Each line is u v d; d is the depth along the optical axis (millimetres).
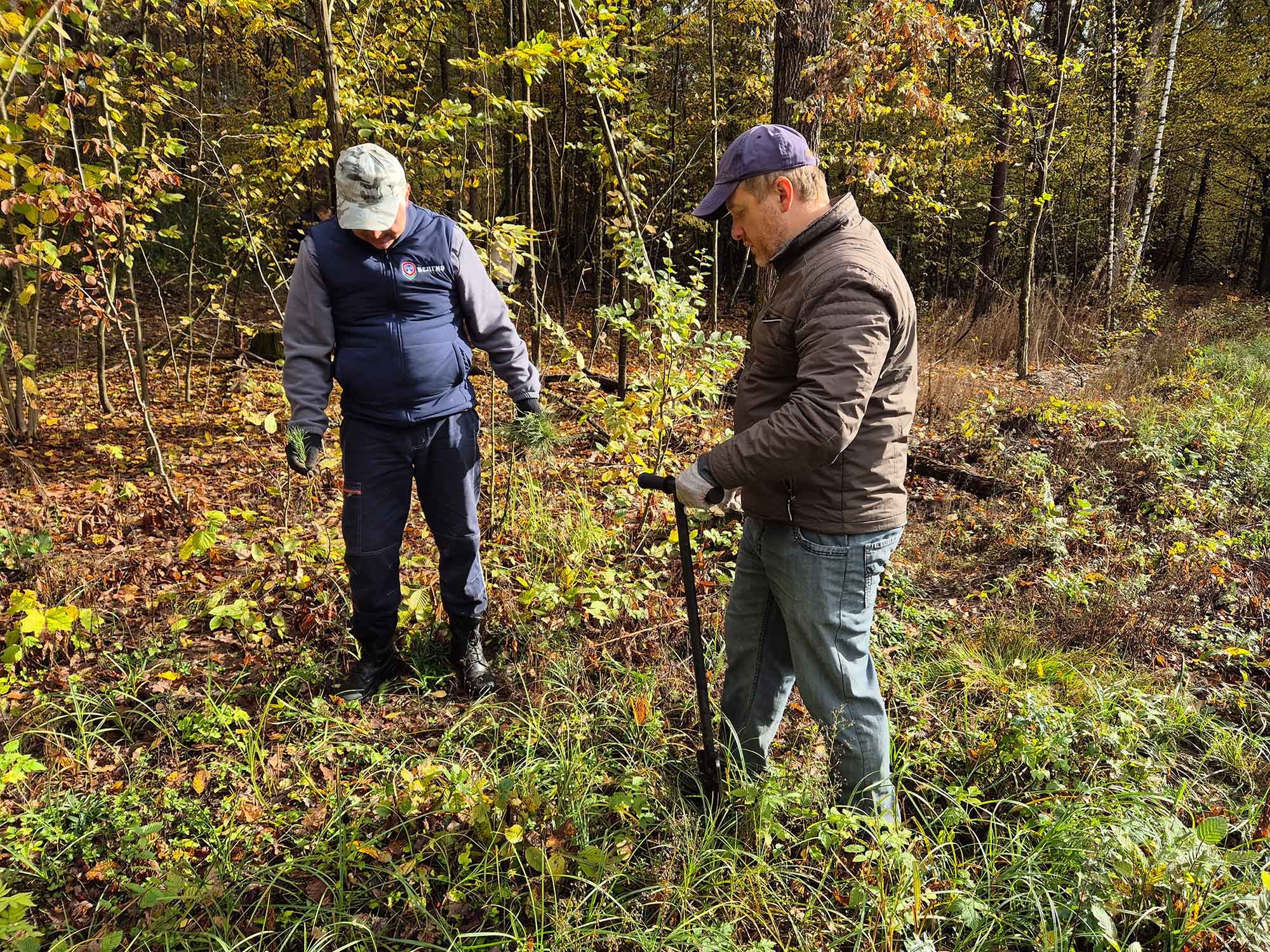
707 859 1997
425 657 2961
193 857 2066
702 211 1937
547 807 2131
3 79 3074
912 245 15234
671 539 3613
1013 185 14242
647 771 2293
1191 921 1759
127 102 5141
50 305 11227
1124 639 3162
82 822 2133
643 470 3881
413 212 2482
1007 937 1814
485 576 3334
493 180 5211
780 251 1876
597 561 3514
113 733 2535
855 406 1696
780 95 5449
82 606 3191
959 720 2588
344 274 2404
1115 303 10625
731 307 14703
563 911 1871
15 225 5246
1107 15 11820
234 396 7230
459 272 2564
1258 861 1965
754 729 2293
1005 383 8539
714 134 9539
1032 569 3809
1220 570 3699
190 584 3467
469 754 2424
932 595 3654
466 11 7980
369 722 2600
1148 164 15961
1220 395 6895
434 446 2617
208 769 2346
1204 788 2381
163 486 4816
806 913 1887
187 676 2797
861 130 9672
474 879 1972
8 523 4160
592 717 2541
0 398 5820
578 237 13680
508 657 2977
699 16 10953
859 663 1980
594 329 9633
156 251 11883
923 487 5016
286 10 5840
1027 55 8828
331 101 3871
